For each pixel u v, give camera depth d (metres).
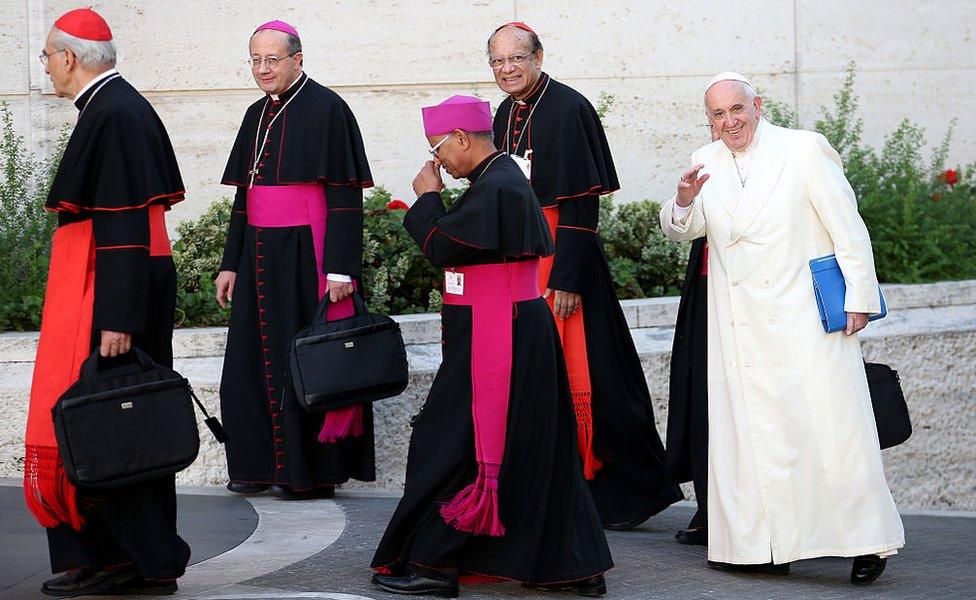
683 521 24.94
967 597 18.67
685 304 22.20
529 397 17.47
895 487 29.45
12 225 29.25
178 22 34.19
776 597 18.36
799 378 19.41
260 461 24.61
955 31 37.34
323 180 24.23
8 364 25.91
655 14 35.62
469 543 17.45
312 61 34.66
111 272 16.53
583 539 17.77
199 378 25.88
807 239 19.66
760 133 19.98
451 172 17.86
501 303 17.55
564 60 35.41
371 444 24.62
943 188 34.25
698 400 21.84
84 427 16.08
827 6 36.50
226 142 34.38
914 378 29.45
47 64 17.25
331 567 19.02
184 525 22.06
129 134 16.72
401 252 29.47
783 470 19.41
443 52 34.84
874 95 36.88
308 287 24.27
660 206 32.31
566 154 23.14
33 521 21.59
